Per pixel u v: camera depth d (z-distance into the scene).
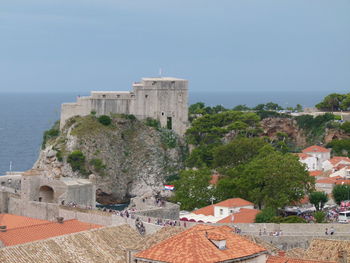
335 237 166.88
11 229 161.75
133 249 135.00
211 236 106.88
